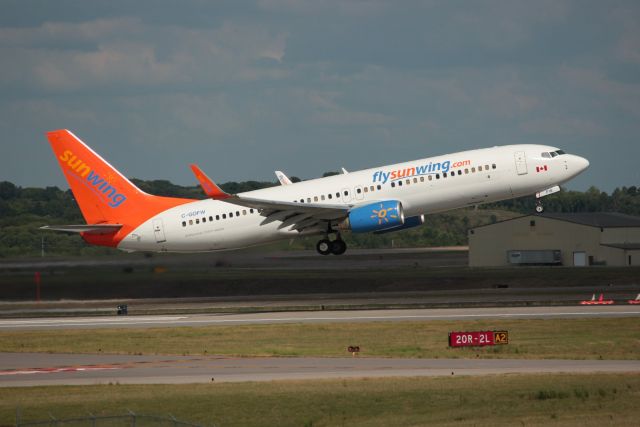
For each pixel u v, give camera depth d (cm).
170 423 8706
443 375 10700
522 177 18338
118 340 14712
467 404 9206
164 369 11594
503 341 13238
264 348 13462
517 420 8644
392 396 9562
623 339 13500
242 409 9194
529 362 11694
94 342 14538
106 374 11300
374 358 12244
